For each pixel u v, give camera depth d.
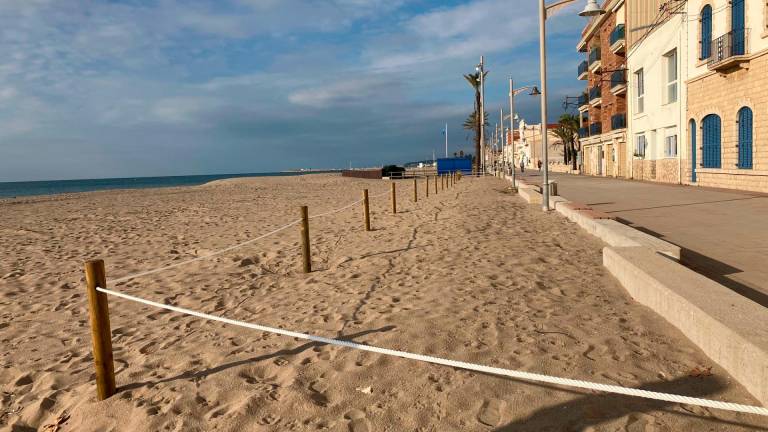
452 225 12.72
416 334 4.99
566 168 65.19
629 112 35.09
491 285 6.74
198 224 16.89
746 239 9.34
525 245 9.58
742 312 4.18
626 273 6.29
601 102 43.94
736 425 3.19
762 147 18.95
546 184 15.62
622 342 4.55
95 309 4.12
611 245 9.16
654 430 3.18
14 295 7.96
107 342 4.16
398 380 4.04
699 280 5.27
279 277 8.39
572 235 10.65
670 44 27.23
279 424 3.53
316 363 4.48
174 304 7.02
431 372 4.14
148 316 6.46
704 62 22.97
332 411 3.64
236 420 3.60
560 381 3.21
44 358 5.29
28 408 4.18
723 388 3.63
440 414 3.52
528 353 4.39
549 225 12.32
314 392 3.94
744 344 3.59
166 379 4.40
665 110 28.36
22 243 13.50
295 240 12.07
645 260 6.30
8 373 4.96
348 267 8.68
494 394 3.73
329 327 5.47
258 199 29.98
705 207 14.83
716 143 22.77
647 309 5.46
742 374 3.63
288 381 4.14
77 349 5.52
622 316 5.27
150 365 4.76
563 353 4.37
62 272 9.58
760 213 12.87
